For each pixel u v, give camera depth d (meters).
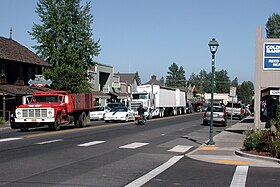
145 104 52.91
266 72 24.62
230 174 12.83
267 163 15.27
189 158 16.56
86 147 19.25
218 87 182.88
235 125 41.22
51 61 59.66
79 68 59.22
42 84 47.78
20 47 53.00
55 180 11.14
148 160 15.74
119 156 16.55
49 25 60.31
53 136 24.72
